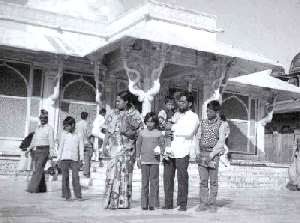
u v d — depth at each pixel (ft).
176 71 44.50
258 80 52.90
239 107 56.49
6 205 17.28
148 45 36.86
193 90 51.37
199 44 37.88
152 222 13.44
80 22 47.26
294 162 36.35
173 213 16.26
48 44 40.52
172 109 22.74
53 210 16.06
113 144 17.69
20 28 44.09
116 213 15.70
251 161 51.90
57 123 43.09
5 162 36.01
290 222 14.84
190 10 45.34
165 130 19.79
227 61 40.01
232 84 52.11
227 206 19.94
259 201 23.62
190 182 33.40
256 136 57.21
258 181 37.76
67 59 43.62
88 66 44.88
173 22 43.88
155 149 17.33
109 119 18.12
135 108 18.25
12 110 41.73
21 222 12.51
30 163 28.58
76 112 44.55
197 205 19.92
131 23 44.09
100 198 21.83
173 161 18.03
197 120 17.85
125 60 35.60
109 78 45.39
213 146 17.52
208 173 17.89
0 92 41.29
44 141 24.32
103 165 36.70
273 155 73.46
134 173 31.19
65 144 20.65
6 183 30.12
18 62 42.06
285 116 73.67
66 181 20.54
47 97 43.16
